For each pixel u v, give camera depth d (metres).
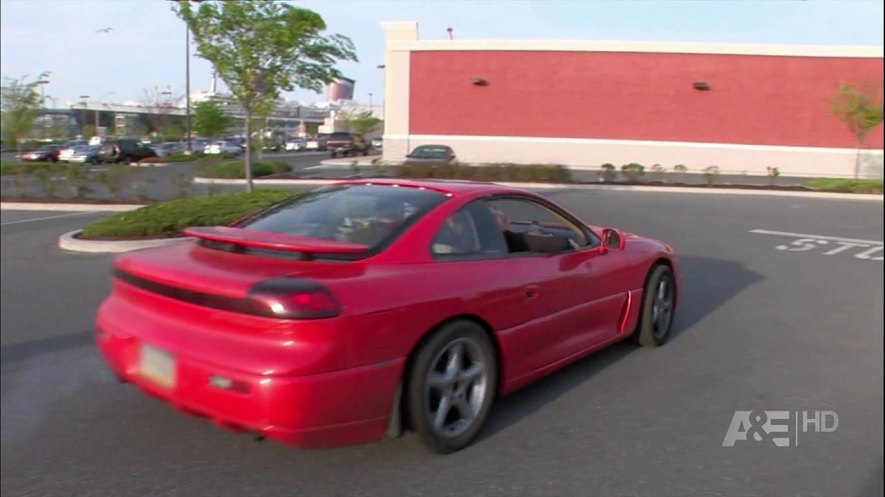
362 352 3.72
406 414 4.04
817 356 6.21
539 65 35.00
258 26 15.38
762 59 33.12
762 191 23.89
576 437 4.54
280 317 3.56
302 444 3.66
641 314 6.18
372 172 29.73
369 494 3.83
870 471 4.16
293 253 4.01
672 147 34.38
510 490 3.88
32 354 6.16
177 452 4.31
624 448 4.40
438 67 35.75
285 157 45.00
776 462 4.26
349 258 4.02
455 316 4.20
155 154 41.19
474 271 4.39
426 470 4.09
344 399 3.67
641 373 5.71
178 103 54.81
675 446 4.45
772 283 9.34
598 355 6.14
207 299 3.77
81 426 4.67
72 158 38.97
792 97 33.09
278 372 3.52
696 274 9.88
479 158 35.84
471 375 4.34
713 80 33.69
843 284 9.32
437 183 5.05
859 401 5.20
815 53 32.53
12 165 21.55
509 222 5.02
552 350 5.01
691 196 22.23
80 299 8.08
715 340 6.65
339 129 84.62
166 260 4.19
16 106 43.12
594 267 5.39
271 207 5.07
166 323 3.94
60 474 4.06
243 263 4.02
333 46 16.28
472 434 4.37
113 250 11.05
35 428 4.64
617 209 18.03
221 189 21.45
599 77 34.66
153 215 11.95
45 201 18.72
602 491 3.89
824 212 18.14
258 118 23.08
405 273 4.05
